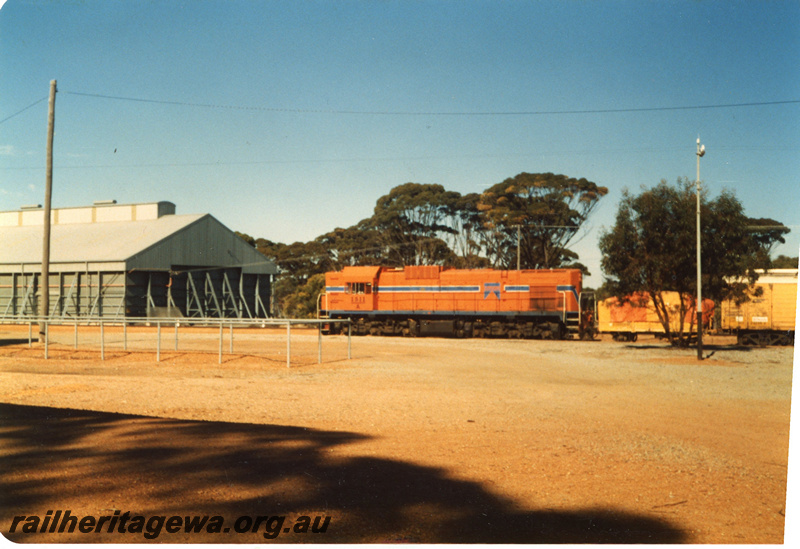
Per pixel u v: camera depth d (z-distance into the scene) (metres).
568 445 10.12
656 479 8.50
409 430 10.95
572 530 6.62
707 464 9.34
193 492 7.10
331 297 42.38
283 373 18.80
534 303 38.12
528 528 6.61
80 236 56.59
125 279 49.50
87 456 8.20
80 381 16.14
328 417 12.02
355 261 68.00
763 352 29.59
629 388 17.41
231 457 8.41
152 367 19.77
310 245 74.81
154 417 11.13
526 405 14.13
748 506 7.55
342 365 21.27
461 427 11.38
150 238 52.62
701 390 17.17
